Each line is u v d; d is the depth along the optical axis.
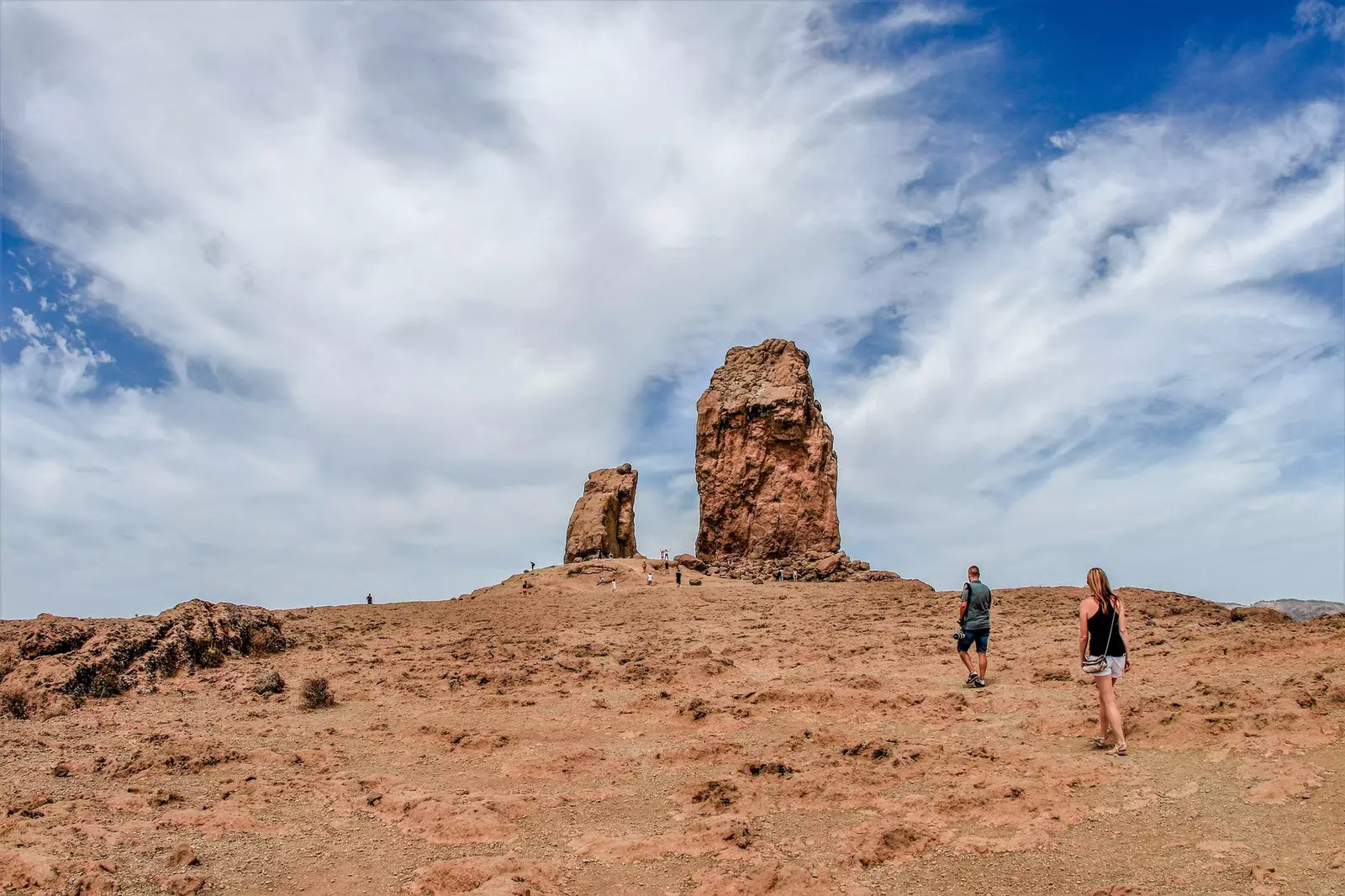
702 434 61.88
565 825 9.34
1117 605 10.49
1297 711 10.23
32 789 10.09
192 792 10.32
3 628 19.16
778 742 12.07
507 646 22.77
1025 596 27.50
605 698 15.87
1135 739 10.56
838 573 50.69
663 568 50.94
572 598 38.06
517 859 8.22
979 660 14.55
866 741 11.73
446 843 8.77
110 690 16.38
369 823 9.38
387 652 22.09
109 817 9.19
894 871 7.82
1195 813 8.32
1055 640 18.50
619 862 8.30
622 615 30.59
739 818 9.23
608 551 65.44
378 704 15.91
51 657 16.92
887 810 9.20
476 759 12.07
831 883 7.57
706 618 29.03
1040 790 9.22
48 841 8.25
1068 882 7.31
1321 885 6.68
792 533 57.03
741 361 62.91
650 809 9.75
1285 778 8.67
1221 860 7.32
